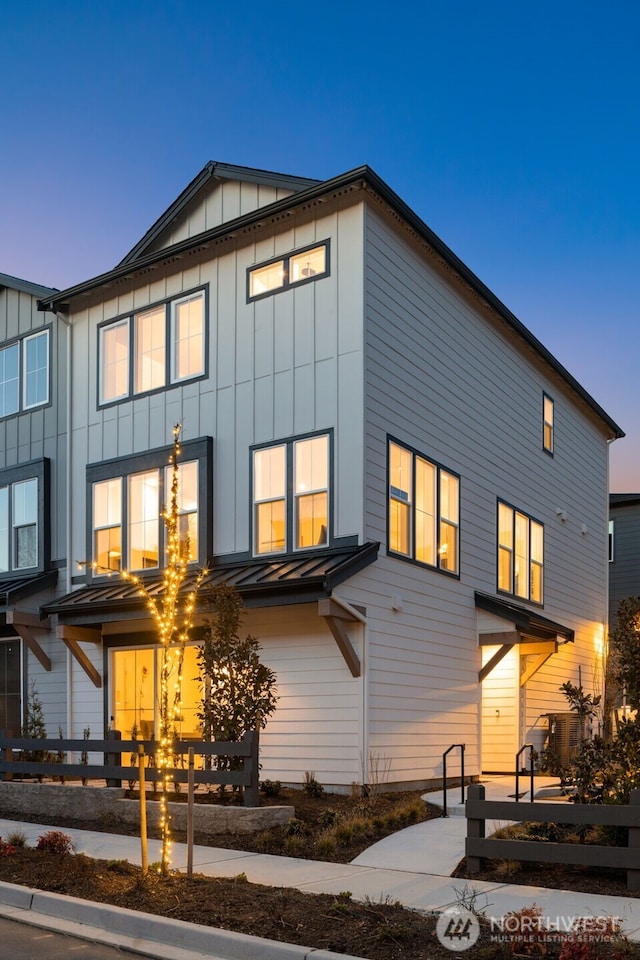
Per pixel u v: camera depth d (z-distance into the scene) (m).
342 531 15.61
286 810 12.34
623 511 33.22
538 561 23.19
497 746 19.62
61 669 19.83
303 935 7.49
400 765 15.77
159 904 8.43
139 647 18.23
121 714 18.36
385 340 16.58
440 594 17.94
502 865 9.78
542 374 24.36
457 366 19.42
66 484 20.30
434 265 18.70
